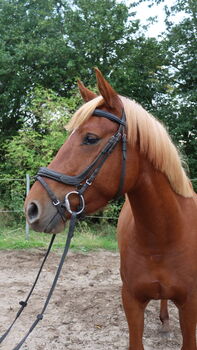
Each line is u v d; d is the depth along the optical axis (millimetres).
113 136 1790
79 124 1784
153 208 1979
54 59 10070
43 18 11508
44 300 4145
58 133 8352
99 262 5758
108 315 3756
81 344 3178
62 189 1767
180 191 2066
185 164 2443
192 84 9914
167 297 2176
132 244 2154
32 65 10445
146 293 2170
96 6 10156
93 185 1785
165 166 1939
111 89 1805
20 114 11117
